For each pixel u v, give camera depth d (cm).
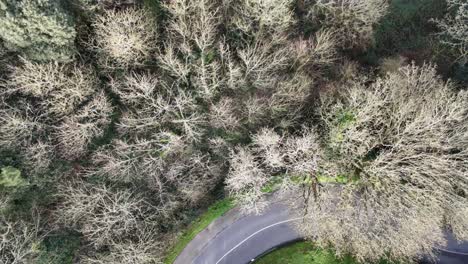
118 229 2469
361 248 2577
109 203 2539
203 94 2572
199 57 2586
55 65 2359
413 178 2316
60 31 2203
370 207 2481
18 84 2355
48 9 2161
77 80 2356
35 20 2117
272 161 2378
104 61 2509
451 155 2248
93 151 2550
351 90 2533
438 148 2314
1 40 2253
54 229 2517
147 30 2495
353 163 2455
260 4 2481
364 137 2353
